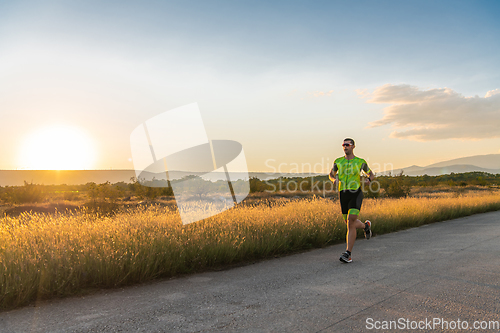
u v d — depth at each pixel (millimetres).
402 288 3678
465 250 6043
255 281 4199
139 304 3322
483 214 14289
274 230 6723
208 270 4977
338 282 4004
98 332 2596
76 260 4109
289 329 2592
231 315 2941
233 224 6684
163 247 4801
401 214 10422
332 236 7449
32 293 3529
